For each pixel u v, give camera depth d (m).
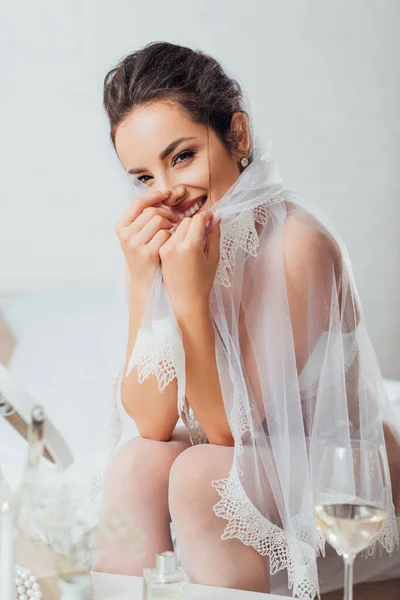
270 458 1.46
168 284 1.53
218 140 1.67
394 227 3.36
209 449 1.45
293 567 1.39
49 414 2.14
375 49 3.32
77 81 2.87
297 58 3.23
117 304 1.83
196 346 1.52
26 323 2.46
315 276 1.59
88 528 0.97
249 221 1.60
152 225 1.58
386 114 3.34
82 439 2.08
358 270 3.33
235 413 1.45
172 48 1.68
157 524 1.46
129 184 1.72
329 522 0.95
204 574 1.37
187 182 1.65
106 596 1.09
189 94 1.63
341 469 0.95
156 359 1.48
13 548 0.91
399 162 3.36
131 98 1.64
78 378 2.26
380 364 3.33
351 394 1.58
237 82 1.73
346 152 3.30
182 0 3.05
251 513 1.38
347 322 1.64
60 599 1.01
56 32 2.87
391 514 1.45
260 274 1.59
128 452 1.51
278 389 1.53
